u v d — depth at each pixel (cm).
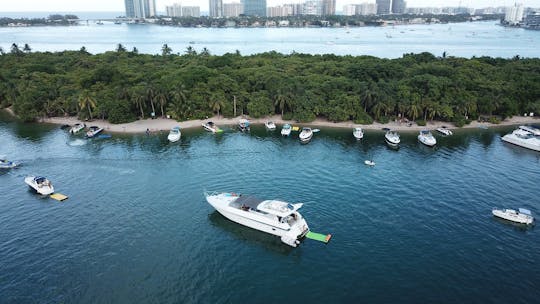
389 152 9938
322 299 4528
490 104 12875
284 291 4675
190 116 13125
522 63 16625
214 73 14888
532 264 5191
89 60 17838
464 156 9656
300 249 5556
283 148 10219
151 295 4578
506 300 4503
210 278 4912
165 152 9812
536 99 13775
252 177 8094
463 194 7319
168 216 6475
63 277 4884
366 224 6194
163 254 5406
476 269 5069
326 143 10738
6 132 11681
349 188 7544
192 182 7838
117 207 6781
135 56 19650
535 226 6188
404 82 13538
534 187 7706
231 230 6091
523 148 10450
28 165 8856
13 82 14562
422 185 7712
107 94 12975
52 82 14750
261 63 17125
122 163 8975
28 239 5772
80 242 5678
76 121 12912
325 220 6312
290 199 7050
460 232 5978
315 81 14250
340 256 5372
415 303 4447
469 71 14888
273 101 13338
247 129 12062
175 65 17175
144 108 13312
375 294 4603
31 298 4512
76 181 7931
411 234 5906
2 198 7181
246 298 4547
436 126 12594
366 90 12662
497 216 6444
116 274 4953
